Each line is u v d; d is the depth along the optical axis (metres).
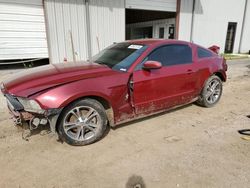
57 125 3.04
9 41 8.16
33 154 3.02
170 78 3.98
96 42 9.99
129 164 2.81
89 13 9.48
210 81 4.82
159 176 2.58
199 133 3.66
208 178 2.54
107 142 3.35
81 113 3.18
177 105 4.37
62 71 3.33
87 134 3.28
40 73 3.32
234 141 3.39
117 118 3.50
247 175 2.60
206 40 14.83
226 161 2.87
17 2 7.94
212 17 14.55
